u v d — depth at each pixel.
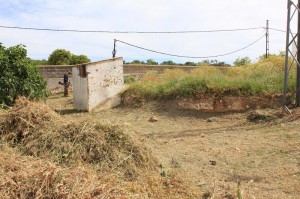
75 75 12.23
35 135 5.30
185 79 12.25
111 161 4.88
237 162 6.00
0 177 3.76
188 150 6.83
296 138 7.21
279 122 8.81
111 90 12.41
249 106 10.52
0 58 9.73
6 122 5.75
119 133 5.33
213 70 15.55
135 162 5.04
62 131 5.27
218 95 10.98
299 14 9.38
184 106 11.19
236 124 9.41
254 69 14.27
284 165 5.71
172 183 4.74
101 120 5.64
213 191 4.47
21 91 9.92
